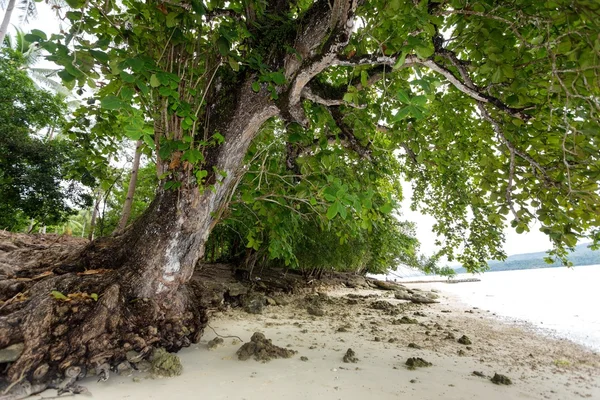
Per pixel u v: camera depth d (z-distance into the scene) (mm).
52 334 2734
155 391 2650
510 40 3076
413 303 11047
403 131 4895
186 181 3520
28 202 11688
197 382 2889
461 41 3363
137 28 3189
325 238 10703
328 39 3170
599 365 4488
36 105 12875
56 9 2279
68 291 3139
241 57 3605
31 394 2416
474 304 11781
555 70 2434
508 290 18734
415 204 7438
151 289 3459
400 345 4805
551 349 5328
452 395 2910
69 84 2225
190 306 3986
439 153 5273
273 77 3197
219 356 3682
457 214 6082
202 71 3980
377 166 5484
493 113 4172
